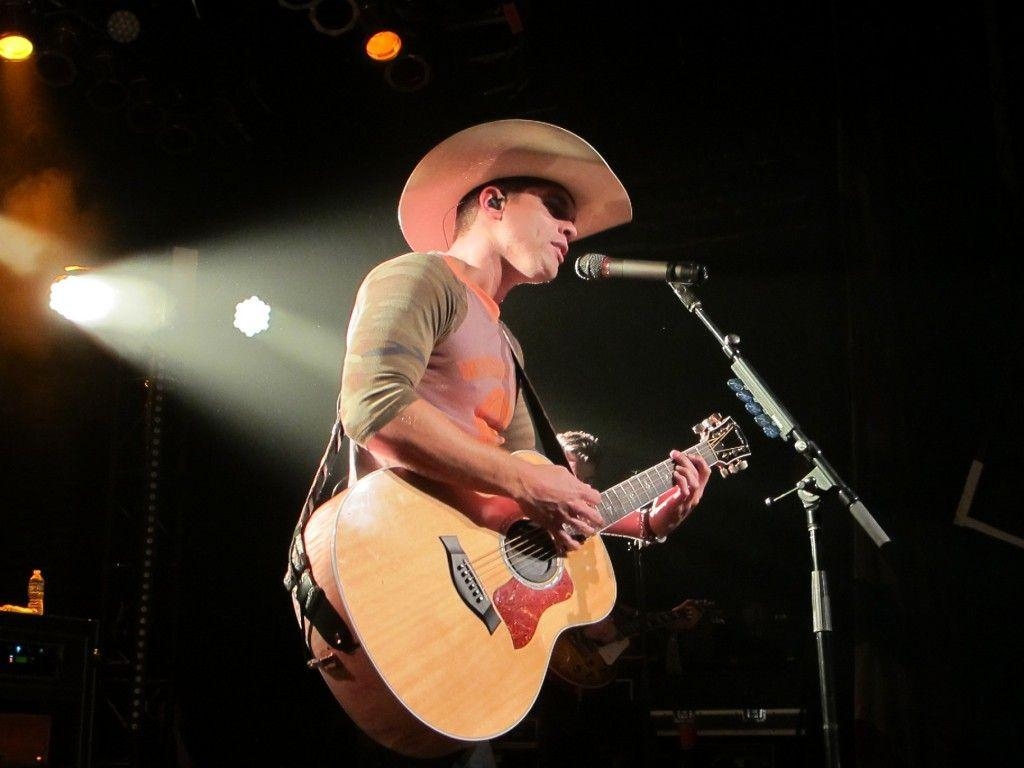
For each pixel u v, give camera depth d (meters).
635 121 6.44
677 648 5.25
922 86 5.09
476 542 2.31
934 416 4.66
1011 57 4.84
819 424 6.64
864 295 4.94
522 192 2.72
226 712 6.04
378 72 5.89
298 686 6.22
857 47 5.26
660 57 6.26
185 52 5.70
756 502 7.04
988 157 4.93
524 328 7.40
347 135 6.43
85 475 5.89
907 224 4.96
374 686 2.06
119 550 5.63
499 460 2.27
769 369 6.95
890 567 4.50
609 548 5.61
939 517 4.52
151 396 5.78
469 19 5.77
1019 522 4.38
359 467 2.39
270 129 6.17
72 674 3.73
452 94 6.24
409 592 2.14
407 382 2.22
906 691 4.33
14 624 3.60
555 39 6.17
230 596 6.24
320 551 2.12
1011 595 4.33
